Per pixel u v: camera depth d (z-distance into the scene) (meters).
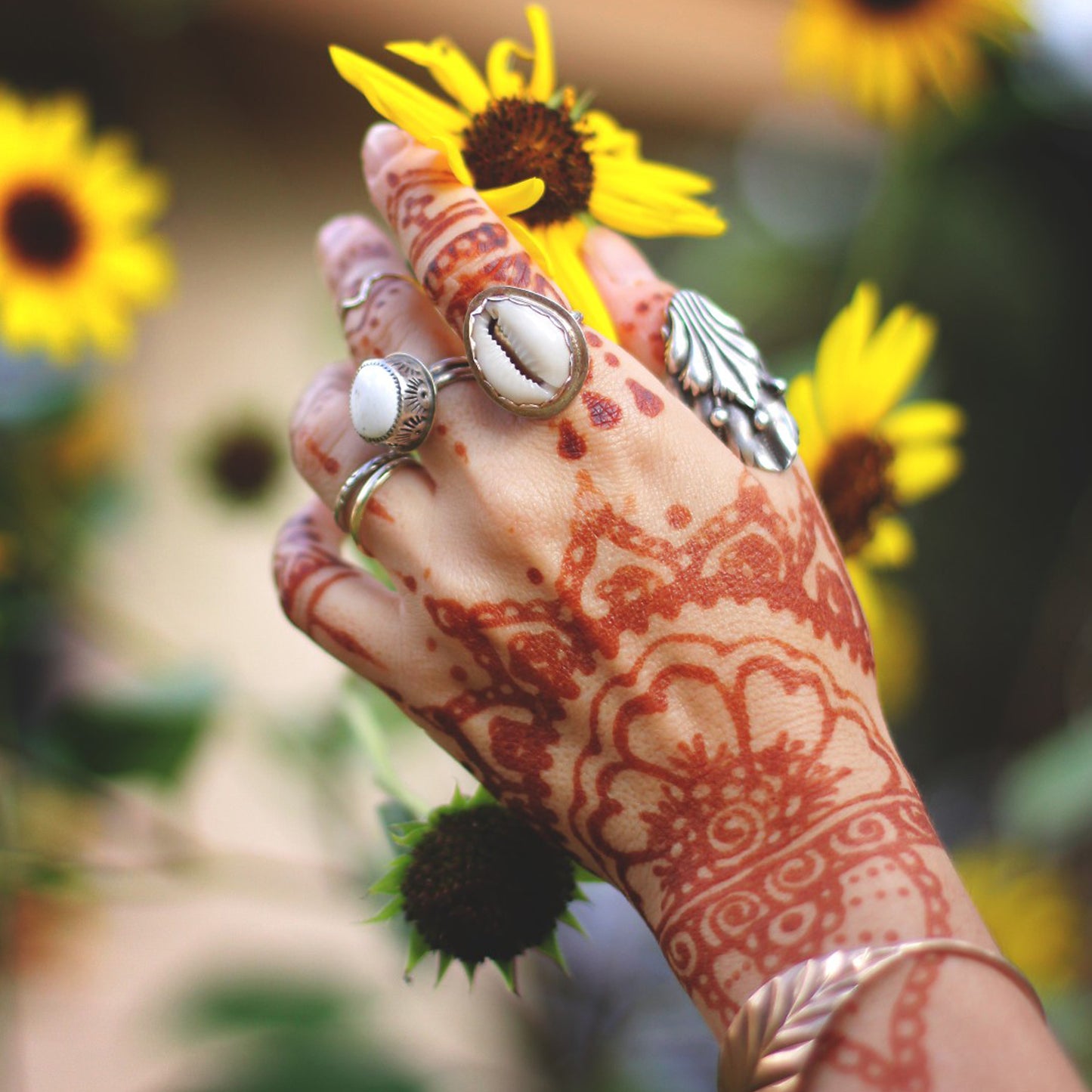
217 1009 0.58
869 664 0.36
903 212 0.80
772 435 0.36
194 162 1.29
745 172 1.05
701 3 1.32
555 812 0.35
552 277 0.37
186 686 0.56
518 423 0.35
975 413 0.97
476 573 0.35
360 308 0.38
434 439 0.35
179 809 0.63
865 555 0.48
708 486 0.35
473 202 0.35
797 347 0.92
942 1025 0.31
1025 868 0.70
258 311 1.26
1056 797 0.62
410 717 0.36
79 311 0.64
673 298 0.37
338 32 1.30
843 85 0.71
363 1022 0.59
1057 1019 0.59
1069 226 0.93
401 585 0.36
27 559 0.66
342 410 0.37
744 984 0.33
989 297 0.91
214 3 1.15
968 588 1.01
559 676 0.35
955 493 0.99
